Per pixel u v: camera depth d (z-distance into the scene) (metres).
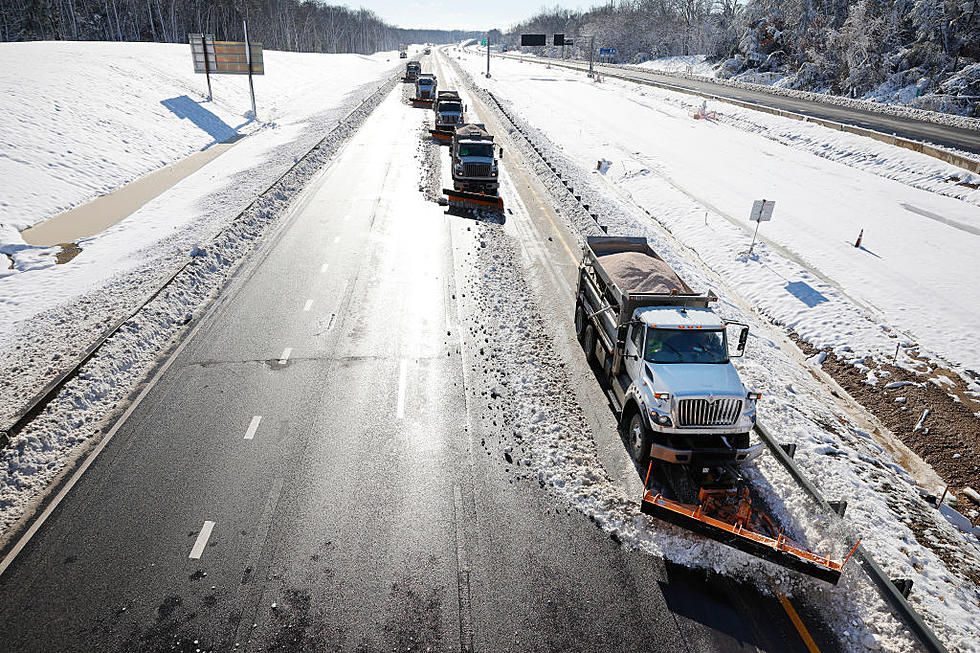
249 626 6.91
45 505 8.61
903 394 12.87
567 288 16.58
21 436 9.64
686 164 34.00
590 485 9.30
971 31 52.88
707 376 9.38
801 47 69.56
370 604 7.24
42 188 22.64
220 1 96.00
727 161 34.53
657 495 8.48
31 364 11.91
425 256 18.58
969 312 16.27
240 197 23.30
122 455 9.67
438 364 12.65
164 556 7.82
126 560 7.74
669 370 9.52
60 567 7.62
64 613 7.02
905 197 27.02
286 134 38.50
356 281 16.69
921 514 9.43
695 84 70.62
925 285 17.94
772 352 14.30
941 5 53.31
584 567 7.88
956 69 52.62
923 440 11.51
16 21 70.81
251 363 12.50
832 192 28.00
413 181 27.38
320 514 8.61
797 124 40.34
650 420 9.16
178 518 8.45
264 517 8.52
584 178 30.38
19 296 15.34
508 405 11.32
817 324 15.96
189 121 36.72
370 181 27.23
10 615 6.97
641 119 49.31
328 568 7.73
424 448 10.09
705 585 7.66
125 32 87.50
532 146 35.47
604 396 11.70
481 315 14.87
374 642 6.77
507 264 18.11
